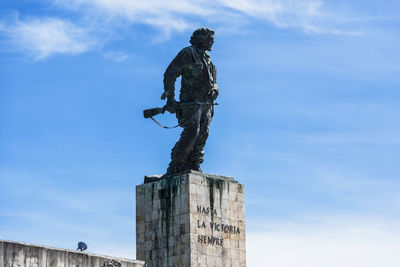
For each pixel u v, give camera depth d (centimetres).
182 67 6066
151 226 6028
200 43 6144
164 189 6016
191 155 6072
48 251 5059
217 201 6009
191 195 5891
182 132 6078
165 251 5928
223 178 6094
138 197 6141
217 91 6153
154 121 6062
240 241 6062
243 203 6141
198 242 5853
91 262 5253
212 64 6188
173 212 5941
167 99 6059
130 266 5456
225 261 5950
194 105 6056
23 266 4938
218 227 5972
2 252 4859
